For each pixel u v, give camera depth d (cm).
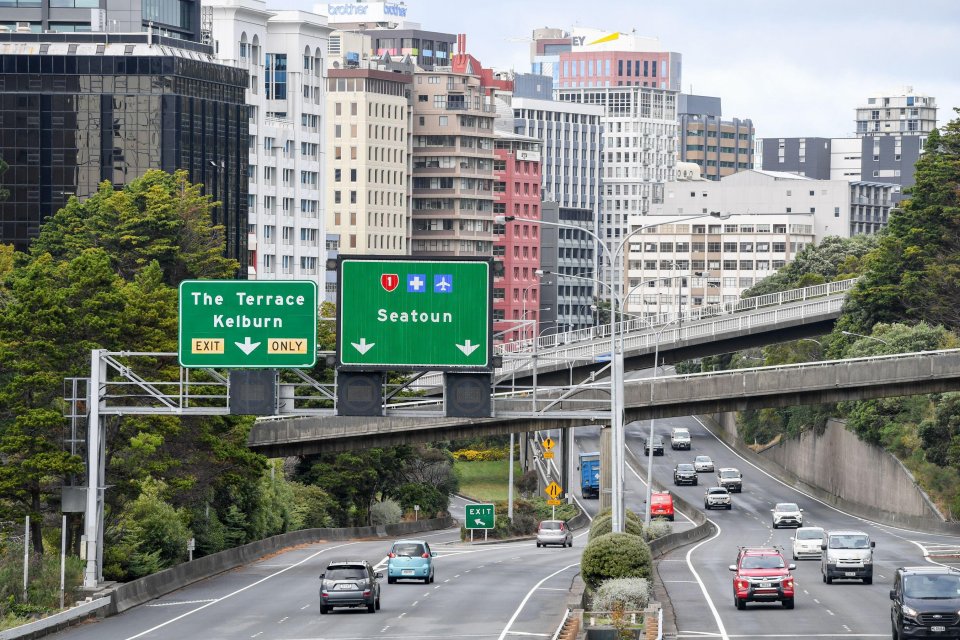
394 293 13538
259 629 13475
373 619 14050
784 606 14412
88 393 15300
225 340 13912
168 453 17975
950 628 11200
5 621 13375
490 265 13488
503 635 12738
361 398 13750
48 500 17288
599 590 14050
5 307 18888
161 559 18738
